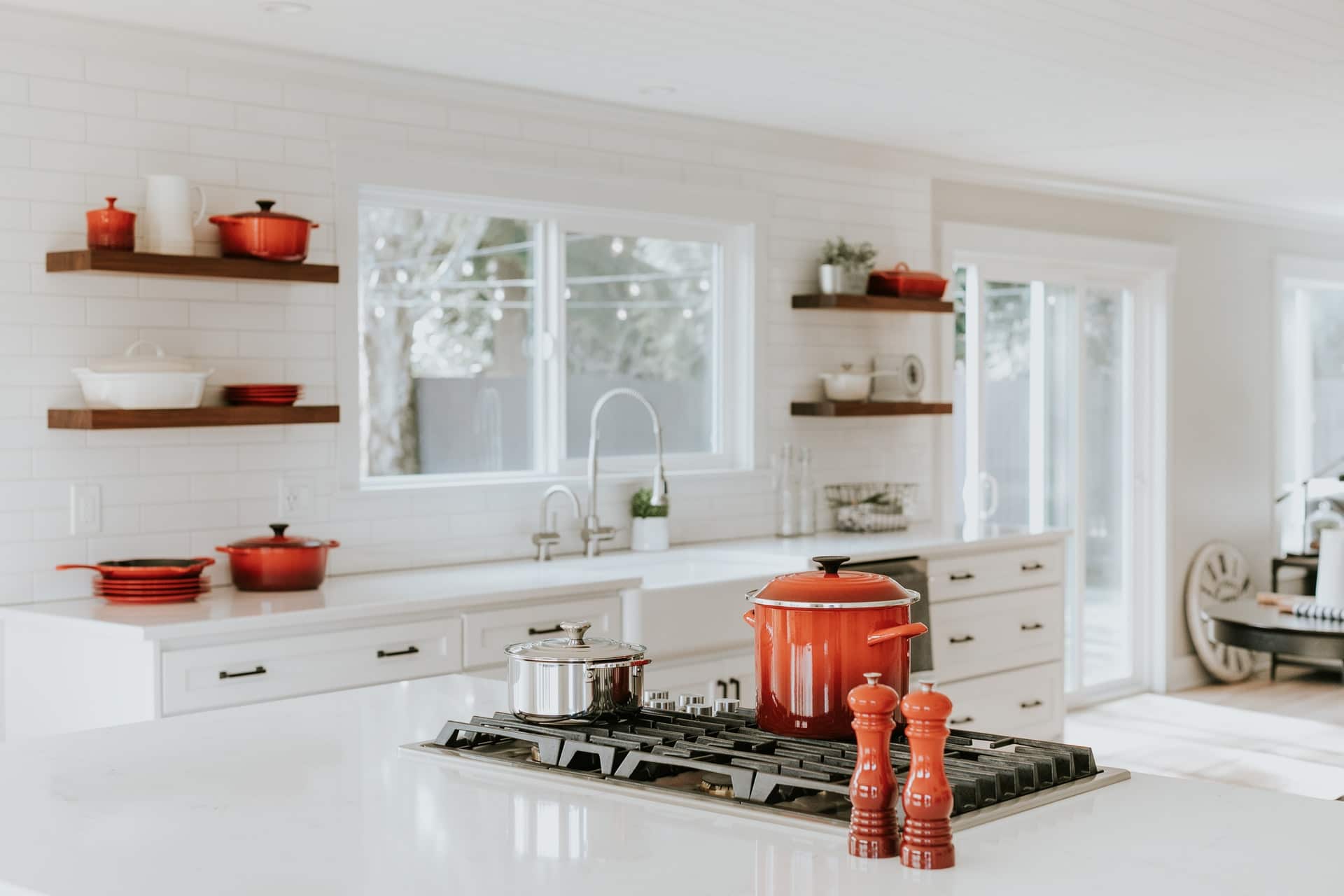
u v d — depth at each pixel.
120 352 4.00
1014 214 6.91
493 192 4.80
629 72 4.57
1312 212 8.34
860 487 5.95
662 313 5.49
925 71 4.60
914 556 5.29
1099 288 7.58
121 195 4.00
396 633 3.85
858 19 3.96
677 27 4.02
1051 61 4.48
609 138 5.13
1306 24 4.09
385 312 4.70
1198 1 3.84
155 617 3.56
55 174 3.88
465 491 4.78
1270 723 7.12
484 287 4.96
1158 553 7.86
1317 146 6.07
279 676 3.63
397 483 4.71
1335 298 9.29
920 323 6.36
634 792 1.84
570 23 3.96
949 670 5.38
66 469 3.91
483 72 4.54
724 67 4.52
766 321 5.68
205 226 4.15
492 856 1.58
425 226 4.79
